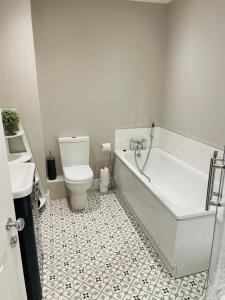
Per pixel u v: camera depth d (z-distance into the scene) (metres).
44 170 2.88
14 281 1.00
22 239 1.39
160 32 3.05
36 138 2.76
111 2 2.79
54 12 2.66
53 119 3.00
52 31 2.71
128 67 3.08
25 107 2.63
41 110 2.93
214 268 1.31
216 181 2.22
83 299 1.63
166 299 1.64
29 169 1.71
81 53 2.87
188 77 2.68
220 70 2.18
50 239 2.26
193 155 2.69
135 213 2.57
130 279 1.80
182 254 1.76
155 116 3.39
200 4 2.36
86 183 2.62
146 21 2.96
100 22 2.82
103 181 3.22
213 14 2.20
